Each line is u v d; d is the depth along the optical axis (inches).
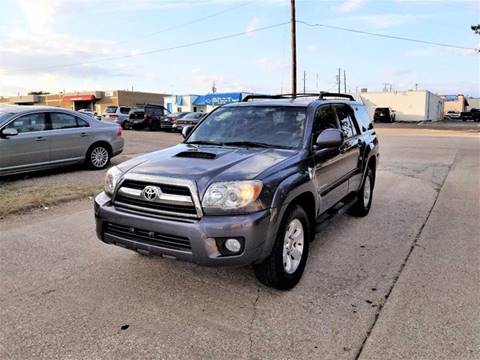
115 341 117.0
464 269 167.9
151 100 2508.6
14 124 338.3
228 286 151.6
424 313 132.3
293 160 153.0
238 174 133.1
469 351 112.2
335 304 138.6
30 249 188.2
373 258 180.2
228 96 1699.1
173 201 131.6
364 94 2237.9
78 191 299.0
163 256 134.6
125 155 510.0
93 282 154.6
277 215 134.5
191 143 181.0
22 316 130.1
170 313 132.5
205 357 110.1
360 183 231.9
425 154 583.8
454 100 3599.9
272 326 125.0
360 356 110.6
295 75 1072.8
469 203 282.5
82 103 2522.1
